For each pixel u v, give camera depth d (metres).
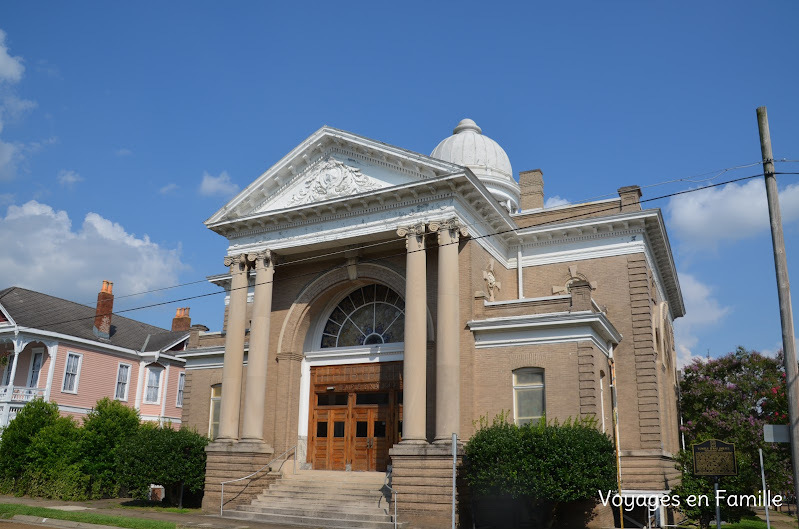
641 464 25.14
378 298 28.67
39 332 38.34
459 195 24.69
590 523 21.61
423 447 21.89
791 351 14.16
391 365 27.17
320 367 28.58
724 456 17.91
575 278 28.55
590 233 28.62
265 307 27.38
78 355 40.69
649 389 25.95
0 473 31.89
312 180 27.67
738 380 38.69
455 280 23.81
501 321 24.05
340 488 24.16
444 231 24.22
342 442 27.36
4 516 21.44
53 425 31.83
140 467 26.80
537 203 34.12
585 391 22.69
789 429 14.16
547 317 23.47
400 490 21.88
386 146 25.61
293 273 29.11
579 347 23.19
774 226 14.82
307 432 28.08
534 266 29.47
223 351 31.44
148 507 26.67
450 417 22.34
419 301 23.75
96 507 26.05
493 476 20.50
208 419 31.44
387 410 26.83
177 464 26.56
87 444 30.55
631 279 27.50
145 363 44.56
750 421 33.88
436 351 23.66
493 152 42.12
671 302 37.78
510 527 22.59
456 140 42.53
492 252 28.06
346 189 26.67
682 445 36.97
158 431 28.16
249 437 25.80
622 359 26.73
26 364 40.69
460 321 24.45
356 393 27.66
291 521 22.34
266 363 27.05
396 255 27.03
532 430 20.92
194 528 20.09
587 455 20.30
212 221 28.73
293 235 27.55
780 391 34.47
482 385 24.19
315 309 28.86
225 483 25.00
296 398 27.95
